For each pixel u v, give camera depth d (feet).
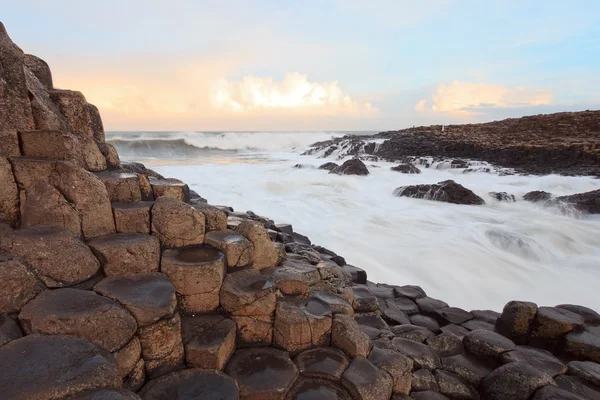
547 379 10.79
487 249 27.78
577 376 11.60
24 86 10.35
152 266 10.35
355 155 89.76
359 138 120.06
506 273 23.95
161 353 9.04
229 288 10.77
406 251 26.73
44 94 11.93
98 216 10.38
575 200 37.11
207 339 9.70
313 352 10.94
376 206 40.68
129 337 8.35
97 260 9.59
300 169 66.95
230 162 82.07
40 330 7.45
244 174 59.36
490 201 42.63
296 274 12.73
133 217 10.88
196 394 8.56
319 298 12.39
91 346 7.38
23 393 5.86
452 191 42.42
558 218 35.76
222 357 9.63
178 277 10.32
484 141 80.53
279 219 34.60
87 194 10.09
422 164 72.43
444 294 21.17
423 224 33.53
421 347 12.89
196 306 10.65
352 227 32.32
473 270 24.11
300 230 31.19
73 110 12.67
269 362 10.27
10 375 6.20
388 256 25.82
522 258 26.73
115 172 12.73
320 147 115.24
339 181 52.49
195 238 11.55
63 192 9.84
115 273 9.82
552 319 13.39
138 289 9.32
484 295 21.18
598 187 46.65
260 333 10.92
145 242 10.24
